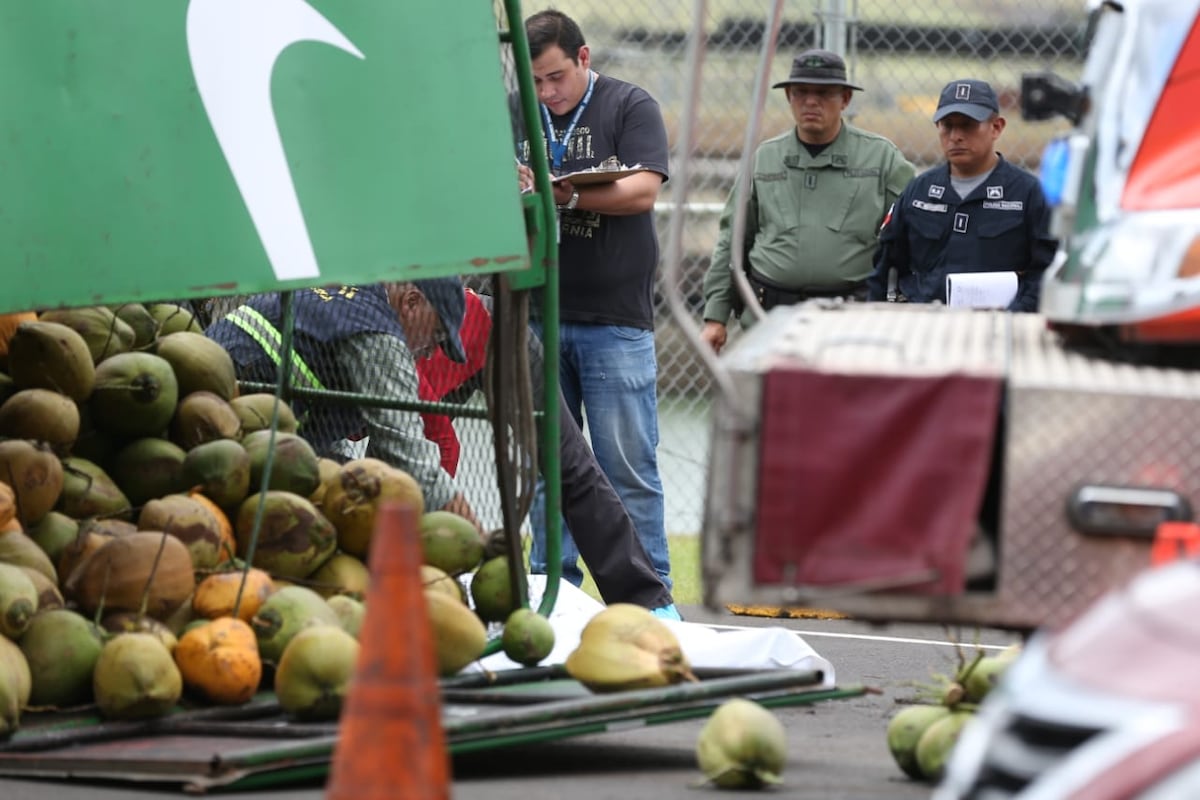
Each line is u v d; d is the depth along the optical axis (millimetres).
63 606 15398
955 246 26219
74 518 16484
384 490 17094
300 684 14586
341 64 16172
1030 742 8250
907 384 11547
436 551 17234
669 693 14938
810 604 11602
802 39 36281
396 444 19938
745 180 14953
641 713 14828
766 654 17891
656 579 22609
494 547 17672
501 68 17984
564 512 22438
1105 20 13477
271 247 15438
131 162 15031
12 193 14500
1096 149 12812
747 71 36344
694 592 29281
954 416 11508
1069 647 8688
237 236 15320
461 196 16438
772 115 37156
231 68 15625
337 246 15766
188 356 17734
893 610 11570
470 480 19656
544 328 17828
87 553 15875
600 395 25656
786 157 27828
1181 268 11953
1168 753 7664
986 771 8375
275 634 15555
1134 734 7797
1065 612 11523
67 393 16734
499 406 17531
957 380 11508
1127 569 11500
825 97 27406
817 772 15117
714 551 11742
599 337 25562
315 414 20406
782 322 14297
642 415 25844
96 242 14758
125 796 13469
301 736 14273
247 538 16766
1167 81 12516
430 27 16641
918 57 33781
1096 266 12422
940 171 26438
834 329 13797
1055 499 11547
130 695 14586
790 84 27578
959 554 11438
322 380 20312
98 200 14828
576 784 14430
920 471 11516
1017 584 11570
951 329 14180
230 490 16812
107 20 15172
